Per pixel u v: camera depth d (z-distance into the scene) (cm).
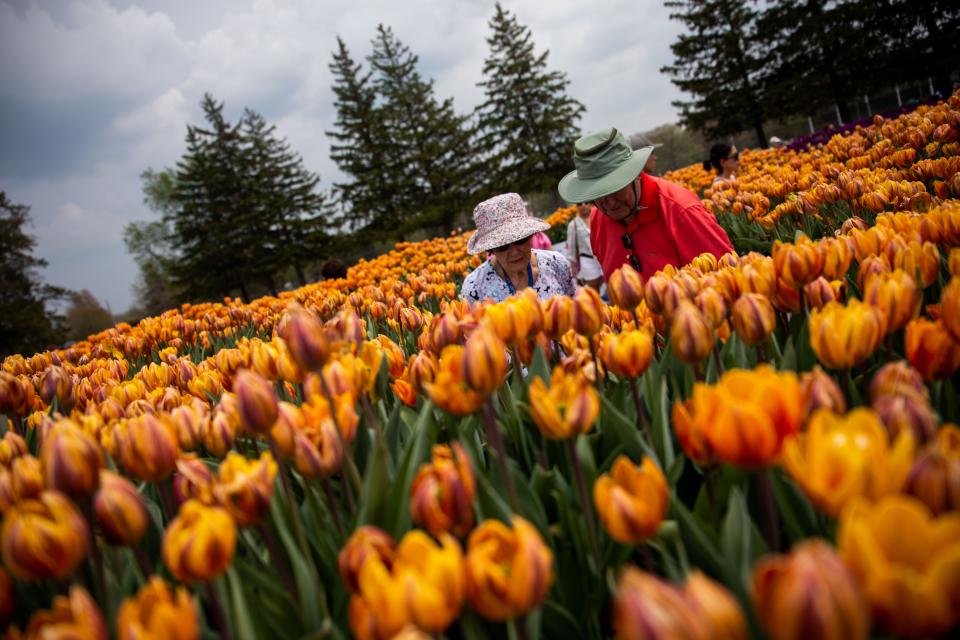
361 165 5281
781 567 76
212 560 106
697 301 184
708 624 69
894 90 4681
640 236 393
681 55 4666
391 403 241
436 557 90
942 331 134
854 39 3794
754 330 163
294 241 5481
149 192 6594
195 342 538
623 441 154
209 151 5588
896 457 87
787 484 129
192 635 95
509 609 93
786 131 5419
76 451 128
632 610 69
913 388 120
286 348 199
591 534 130
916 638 71
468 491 118
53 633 91
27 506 117
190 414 178
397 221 5188
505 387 197
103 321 7556
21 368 435
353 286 852
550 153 5306
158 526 166
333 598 138
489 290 393
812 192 488
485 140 5362
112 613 127
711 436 105
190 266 5431
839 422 94
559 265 405
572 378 134
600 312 183
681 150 7100
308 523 157
